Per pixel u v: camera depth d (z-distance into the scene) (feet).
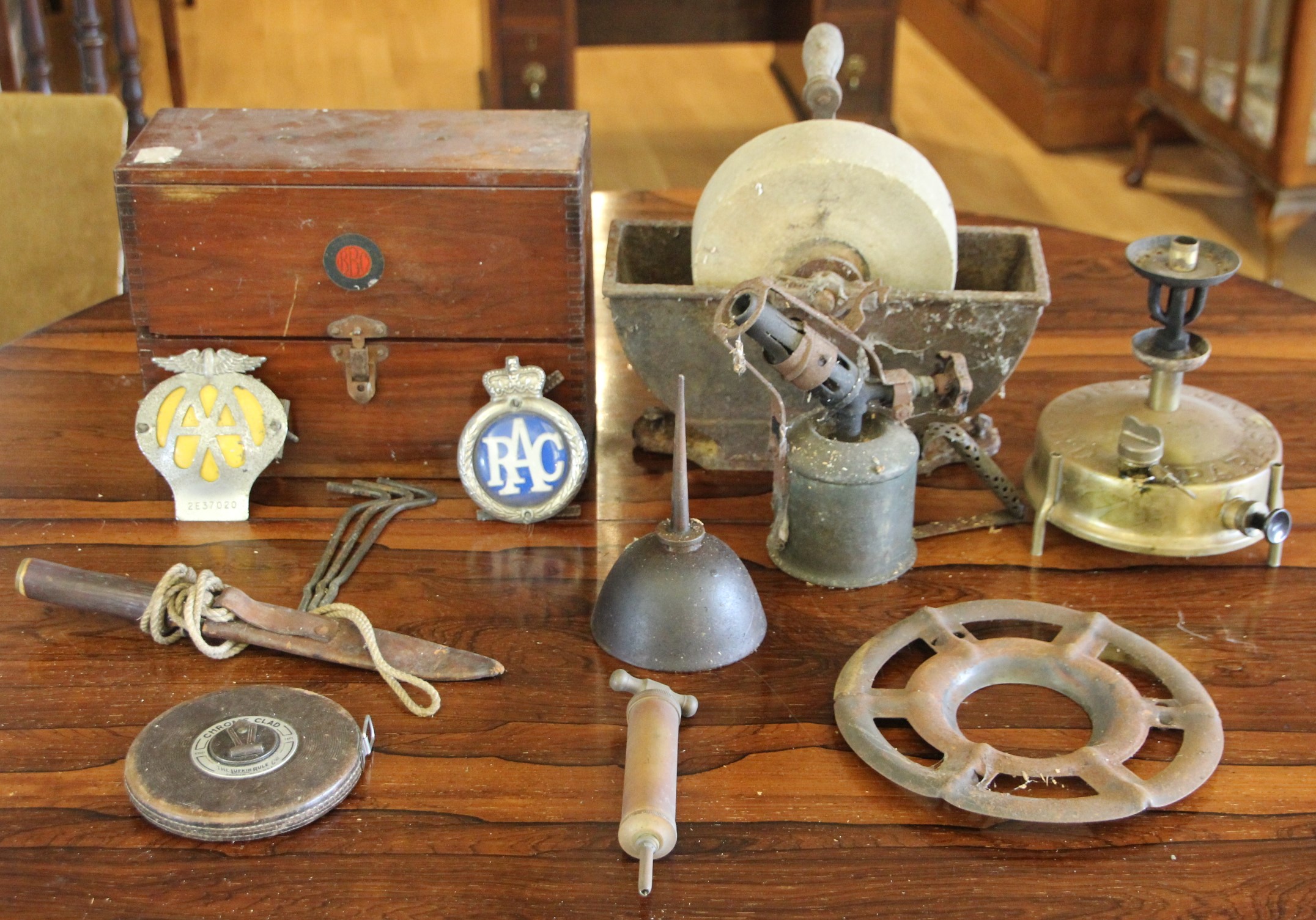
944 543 4.80
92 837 3.58
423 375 4.91
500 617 4.43
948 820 3.65
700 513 4.95
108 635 4.33
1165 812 3.66
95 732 3.93
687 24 14.16
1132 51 13.89
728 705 4.05
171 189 4.58
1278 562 4.66
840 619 4.42
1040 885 3.45
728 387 4.94
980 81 15.72
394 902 3.40
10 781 3.75
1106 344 5.94
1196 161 13.98
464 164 4.59
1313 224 12.66
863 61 12.55
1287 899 3.40
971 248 5.32
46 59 7.80
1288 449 5.20
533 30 11.56
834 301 4.60
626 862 3.52
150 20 16.88
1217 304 6.27
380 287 4.74
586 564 4.68
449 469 5.11
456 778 3.78
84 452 5.26
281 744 3.73
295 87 15.34
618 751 3.89
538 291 4.73
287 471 5.11
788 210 4.77
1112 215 12.87
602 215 6.90
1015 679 4.14
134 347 5.98
